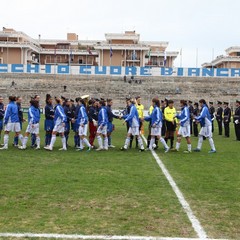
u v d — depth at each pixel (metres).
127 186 9.43
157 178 10.48
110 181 9.98
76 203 7.89
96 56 95.94
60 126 16.17
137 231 6.32
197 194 8.78
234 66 99.88
